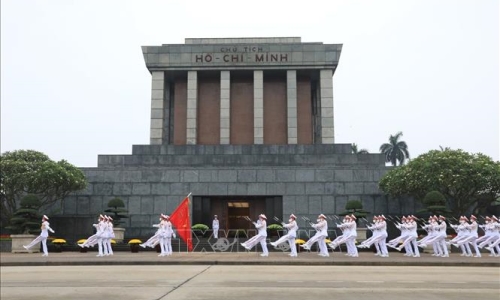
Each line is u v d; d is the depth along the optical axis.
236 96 49.19
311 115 49.12
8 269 18.72
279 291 11.50
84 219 36.34
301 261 21.00
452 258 23.73
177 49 47.22
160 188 37.75
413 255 26.08
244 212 39.06
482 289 12.13
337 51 46.78
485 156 35.59
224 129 46.34
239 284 12.98
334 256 24.94
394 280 14.21
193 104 46.66
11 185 33.75
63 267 19.75
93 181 37.84
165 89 49.53
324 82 46.59
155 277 14.98
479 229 35.59
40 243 30.88
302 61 46.81
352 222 25.39
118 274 16.09
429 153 36.25
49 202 35.59
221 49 47.19
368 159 40.91
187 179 37.94
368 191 37.44
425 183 33.22
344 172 37.81
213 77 49.56
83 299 10.24
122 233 34.25
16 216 31.45
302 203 37.47
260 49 47.12
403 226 26.17
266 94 49.34
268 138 48.53
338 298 10.38
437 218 28.08
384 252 25.45
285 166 39.84
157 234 26.03
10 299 10.30
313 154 41.62
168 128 49.28
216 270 17.70
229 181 37.88
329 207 37.31
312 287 12.37
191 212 37.34
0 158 35.53
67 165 35.41
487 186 33.06
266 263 20.86
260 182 37.88
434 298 10.44
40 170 33.44
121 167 39.91
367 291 11.61
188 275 15.63
